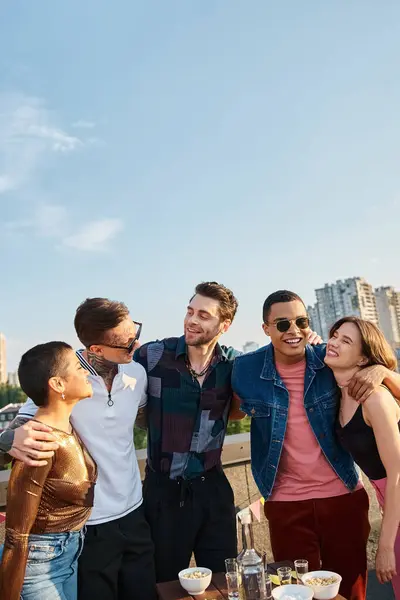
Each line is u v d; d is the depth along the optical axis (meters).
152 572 2.67
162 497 2.87
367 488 4.29
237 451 3.79
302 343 2.83
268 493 2.87
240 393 2.98
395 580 2.55
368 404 2.47
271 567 2.48
